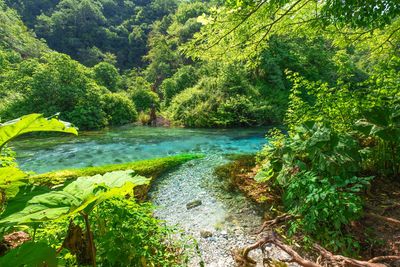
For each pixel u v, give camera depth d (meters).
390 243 2.52
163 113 19.20
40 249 1.19
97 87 17.86
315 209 2.73
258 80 17.19
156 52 30.19
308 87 4.61
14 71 18.06
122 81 27.89
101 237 1.86
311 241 2.70
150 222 2.26
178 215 3.94
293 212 3.03
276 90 16.77
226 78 16.11
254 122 14.92
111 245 1.77
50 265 1.17
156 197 4.70
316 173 3.25
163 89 22.41
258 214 3.78
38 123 1.36
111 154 8.77
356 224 2.82
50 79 15.91
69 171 5.13
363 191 3.44
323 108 4.35
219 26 3.88
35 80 15.71
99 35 44.91
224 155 7.71
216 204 4.23
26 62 18.44
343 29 5.02
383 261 2.33
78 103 16.25
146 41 45.47
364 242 2.60
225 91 15.86
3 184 1.56
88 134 13.20
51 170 7.06
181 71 22.28
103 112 16.53
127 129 15.01
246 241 3.10
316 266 2.02
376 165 3.95
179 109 16.53
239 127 14.54
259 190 4.47
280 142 4.45
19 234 2.00
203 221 3.69
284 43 17.56
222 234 3.30
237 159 6.90
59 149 9.63
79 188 1.51
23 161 7.98
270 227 3.14
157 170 5.91
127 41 46.44
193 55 4.51
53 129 1.45
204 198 4.50
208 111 15.11
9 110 14.91
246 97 15.44
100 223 1.98
